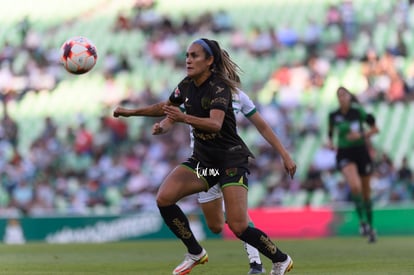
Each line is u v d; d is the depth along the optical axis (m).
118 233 47.62
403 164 58.47
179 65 68.69
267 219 49.22
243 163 18.50
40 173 60.62
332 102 64.94
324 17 70.75
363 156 40.94
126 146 61.88
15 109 65.88
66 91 66.81
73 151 61.81
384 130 63.41
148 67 68.50
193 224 47.22
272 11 71.50
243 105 19.14
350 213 48.97
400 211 49.53
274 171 59.19
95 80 67.38
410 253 31.62
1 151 61.94
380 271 22.67
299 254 31.84
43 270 24.81
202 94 18.25
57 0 73.00
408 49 68.69
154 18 71.75
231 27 70.94
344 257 29.64
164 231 47.81
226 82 18.16
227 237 47.22
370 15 70.75
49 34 71.38
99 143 62.25
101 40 70.69
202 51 18.00
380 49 68.44
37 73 68.19
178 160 61.09
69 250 37.19
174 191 18.56
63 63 20.25
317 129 62.59
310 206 58.03
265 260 27.28
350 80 66.50
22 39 70.88
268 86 66.19
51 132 63.91
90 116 64.88
